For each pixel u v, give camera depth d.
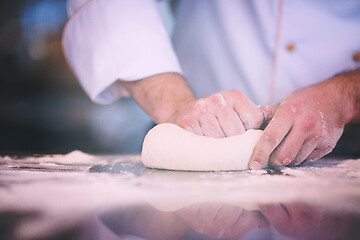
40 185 0.46
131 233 0.26
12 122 3.34
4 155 1.00
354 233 0.27
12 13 3.28
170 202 0.37
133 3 1.06
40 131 3.35
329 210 0.34
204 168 0.66
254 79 1.27
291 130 0.69
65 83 3.44
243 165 0.67
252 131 0.71
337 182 0.50
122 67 0.98
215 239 0.25
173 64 1.01
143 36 1.02
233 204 0.36
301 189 0.44
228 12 1.28
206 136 0.72
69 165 0.73
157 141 0.70
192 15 1.38
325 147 0.75
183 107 0.80
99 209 0.33
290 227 0.28
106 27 1.03
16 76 3.34
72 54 1.13
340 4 1.13
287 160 0.69
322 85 0.82
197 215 0.32
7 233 0.25
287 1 1.16
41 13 3.29
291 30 1.17
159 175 0.58
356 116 0.83
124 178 0.53
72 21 1.10
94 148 2.91
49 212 0.32
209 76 1.38
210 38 1.34
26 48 3.31
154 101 0.95
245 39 1.26
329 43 1.15
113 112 3.47
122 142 3.22
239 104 0.73
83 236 0.25
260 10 1.20
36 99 3.42
